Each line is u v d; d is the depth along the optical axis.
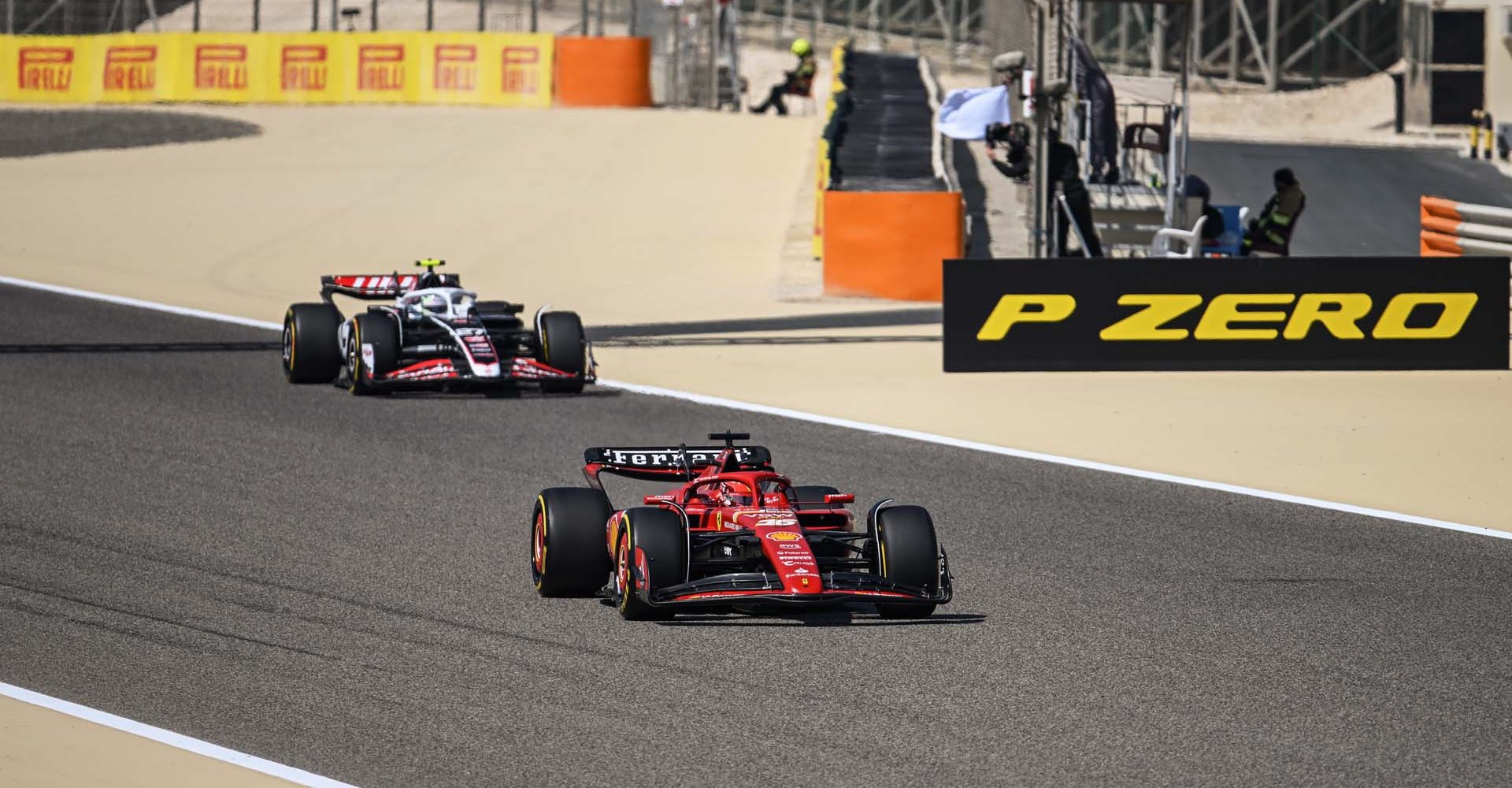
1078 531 48.50
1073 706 33.44
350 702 33.41
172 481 53.53
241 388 69.62
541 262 110.19
